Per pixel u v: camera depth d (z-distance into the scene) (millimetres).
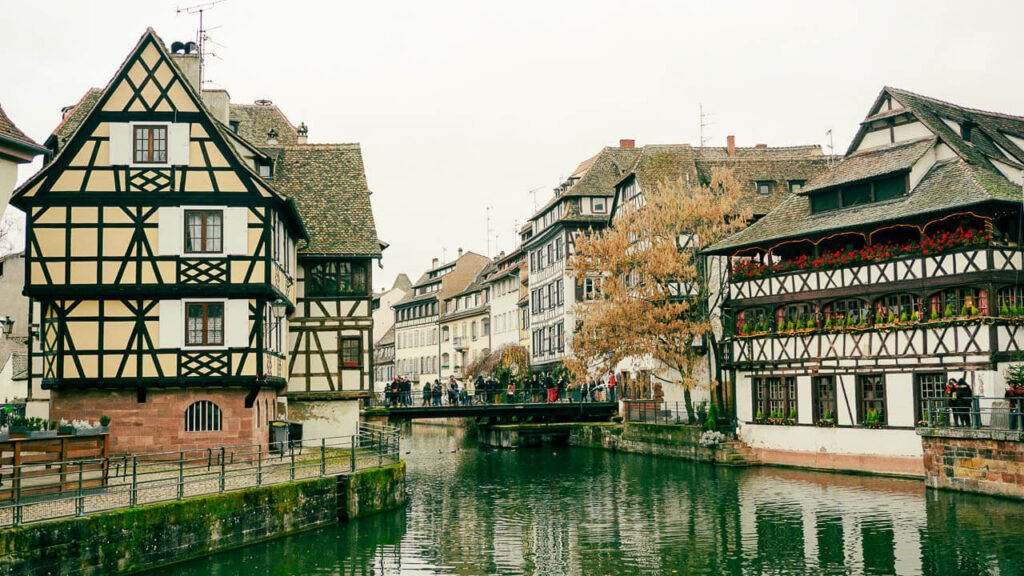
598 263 34719
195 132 23422
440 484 28703
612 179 49719
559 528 20484
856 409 27953
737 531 19625
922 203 26281
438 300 75562
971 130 29734
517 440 43875
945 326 25375
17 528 13234
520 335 58688
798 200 31953
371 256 30688
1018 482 20859
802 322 29906
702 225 34781
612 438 39969
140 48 23469
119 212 23141
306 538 18562
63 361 22797
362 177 32562
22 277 46406
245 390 23297
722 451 31203
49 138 25438
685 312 34750
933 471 23203
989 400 23875
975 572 15641
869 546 17688
